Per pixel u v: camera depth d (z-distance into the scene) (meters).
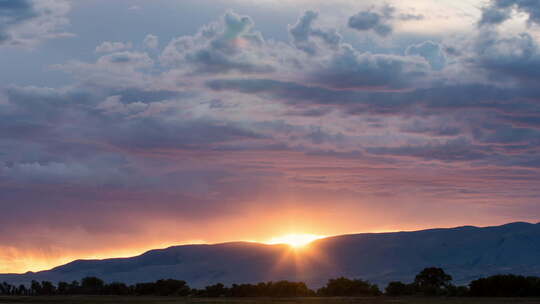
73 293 177.38
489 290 126.94
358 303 93.69
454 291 130.62
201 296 149.12
